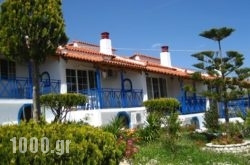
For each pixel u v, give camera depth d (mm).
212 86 25047
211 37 23766
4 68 18859
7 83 17625
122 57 30500
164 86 29984
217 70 24094
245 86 24656
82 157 6422
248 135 22547
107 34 29250
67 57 19969
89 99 21031
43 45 11766
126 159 13219
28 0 11773
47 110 17828
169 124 17266
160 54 36375
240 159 16016
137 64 25719
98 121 20562
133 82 25625
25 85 18281
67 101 16078
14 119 17359
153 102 22031
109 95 22375
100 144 6957
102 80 23641
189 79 30297
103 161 6961
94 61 20984
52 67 20172
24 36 11750
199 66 24344
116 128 16391
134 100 24328
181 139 18141
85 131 6879
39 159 6016
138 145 16781
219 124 23031
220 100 24203
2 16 11953
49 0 11922
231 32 23250
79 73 22312
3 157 5914
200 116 29312
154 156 14859
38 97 11836
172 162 14453
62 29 12031
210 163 14883
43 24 11750
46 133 6387
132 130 18297
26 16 11656
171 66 36156
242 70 23750
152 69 25891
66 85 20391
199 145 19031
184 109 28062
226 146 19156
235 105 31359
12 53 11859
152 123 18297
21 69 19781
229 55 23656
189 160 14984
